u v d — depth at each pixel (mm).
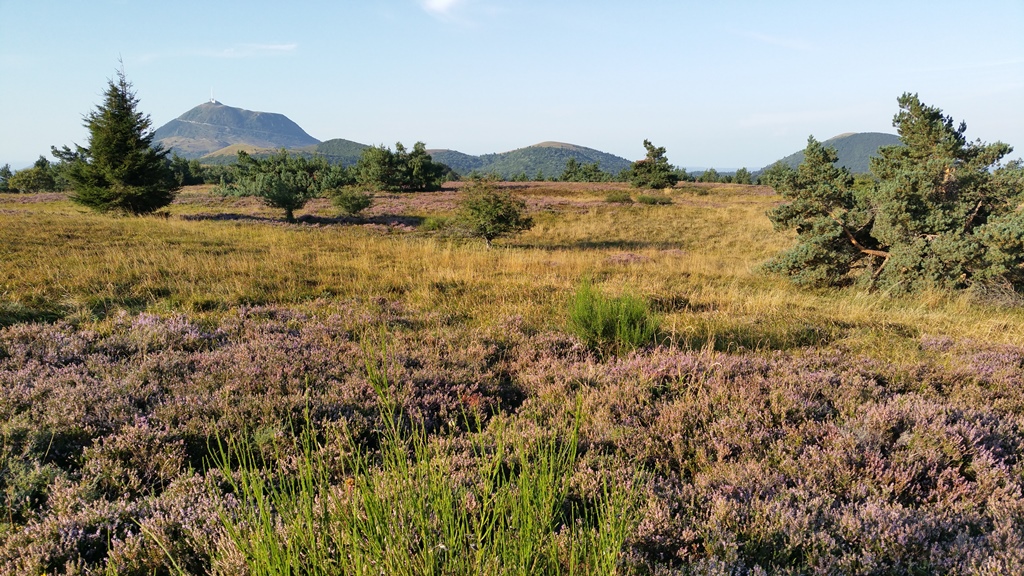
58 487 3557
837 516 3279
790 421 4855
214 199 43844
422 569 2139
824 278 14766
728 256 24125
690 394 5426
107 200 29406
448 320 9133
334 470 3832
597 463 3982
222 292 10266
